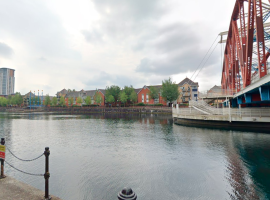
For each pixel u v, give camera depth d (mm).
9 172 10352
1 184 5465
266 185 8398
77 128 29906
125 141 18797
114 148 15812
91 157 13164
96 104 108312
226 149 14797
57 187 8492
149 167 11000
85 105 110562
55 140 19672
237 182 8773
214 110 30500
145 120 44031
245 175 9562
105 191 8094
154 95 77312
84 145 17078
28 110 109125
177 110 38531
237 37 29047
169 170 10461
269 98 18547
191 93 82062
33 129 28844
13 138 21000
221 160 12062
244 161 11773
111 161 12219
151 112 69750
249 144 16297
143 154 13820
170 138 19969
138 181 9062
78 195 7758
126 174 9961
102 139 20016
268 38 26891
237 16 30438
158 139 19578
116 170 10570
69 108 106000
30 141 19188
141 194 7785
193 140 18562
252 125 25406
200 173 9953
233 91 31953
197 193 7828
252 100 24203
